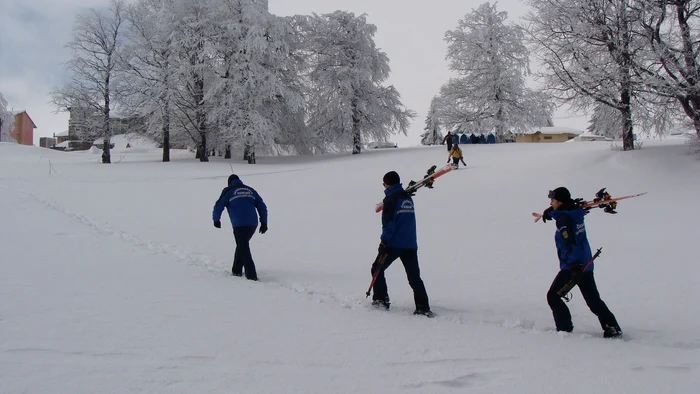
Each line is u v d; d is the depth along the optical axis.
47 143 90.06
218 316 4.65
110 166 32.97
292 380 3.25
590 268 5.21
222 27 37.53
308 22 43.09
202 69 37.34
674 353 4.36
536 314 5.87
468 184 19.22
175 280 6.21
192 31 36.81
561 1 19.53
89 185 21.52
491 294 6.67
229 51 37.59
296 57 42.59
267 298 5.57
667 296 6.62
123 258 7.44
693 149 18.58
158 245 9.00
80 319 4.28
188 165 34.03
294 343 4.00
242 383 3.15
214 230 11.12
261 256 8.80
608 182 16.95
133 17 36.91
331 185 21.53
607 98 19.42
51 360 3.34
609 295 6.70
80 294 5.18
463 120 46.25
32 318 4.24
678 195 14.59
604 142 32.78
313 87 43.84
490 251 9.42
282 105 40.81
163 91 35.56
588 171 18.73
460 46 46.03
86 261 7.03
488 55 44.78
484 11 45.22
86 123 37.19
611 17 18.48
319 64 43.28
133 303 4.93
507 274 7.75
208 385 3.09
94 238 9.12
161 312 4.66
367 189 19.88
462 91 46.47
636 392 3.30
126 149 61.41
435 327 4.85
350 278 7.25
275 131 38.84
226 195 7.13
